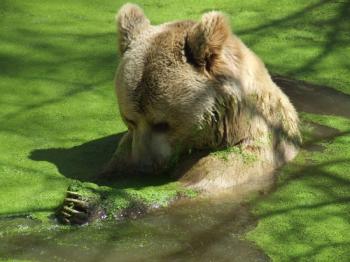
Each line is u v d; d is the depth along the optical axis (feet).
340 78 48.42
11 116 43.21
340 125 42.91
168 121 35.24
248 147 37.14
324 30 54.49
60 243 32.07
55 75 48.24
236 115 36.40
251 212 34.73
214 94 35.40
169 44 35.09
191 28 35.19
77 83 47.29
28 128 42.06
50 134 41.52
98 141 40.93
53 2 58.70
